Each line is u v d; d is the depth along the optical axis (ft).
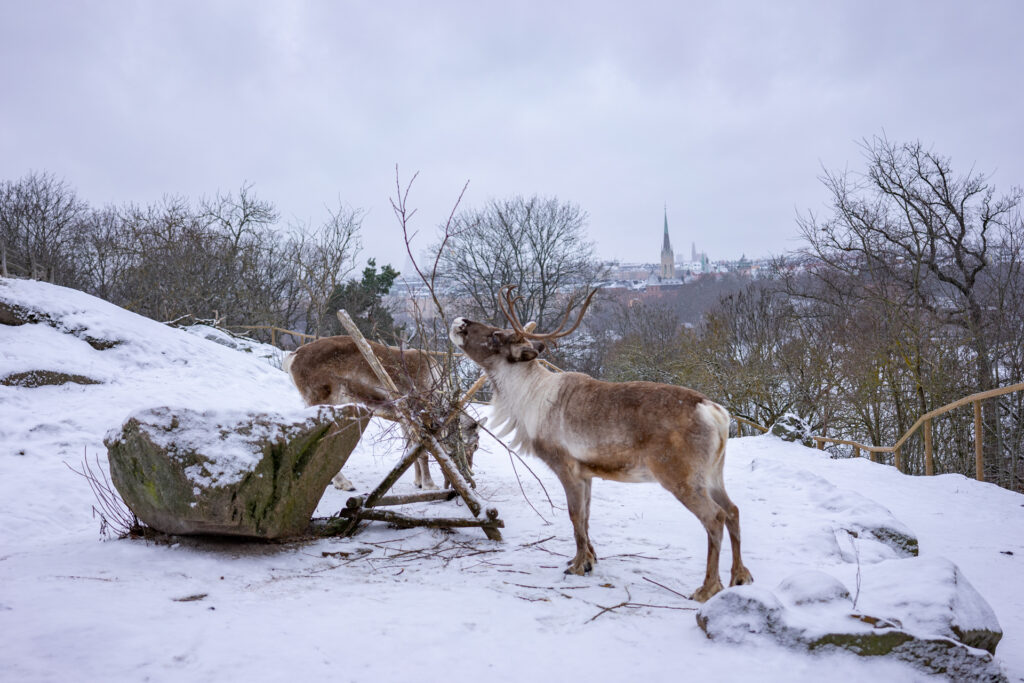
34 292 44.01
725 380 79.00
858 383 68.33
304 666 10.64
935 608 12.67
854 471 34.94
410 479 28.07
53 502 23.59
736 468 32.76
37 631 10.98
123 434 16.75
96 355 42.09
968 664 11.68
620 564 17.93
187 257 94.22
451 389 21.77
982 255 68.64
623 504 24.76
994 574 20.02
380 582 15.38
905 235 71.92
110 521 21.67
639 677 11.13
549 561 17.87
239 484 16.15
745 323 95.66
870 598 13.56
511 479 29.12
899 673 11.56
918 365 62.95
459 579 15.97
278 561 16.39
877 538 21.43
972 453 58.44
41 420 31.37
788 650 12.10
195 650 10.82
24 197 108.37
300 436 17.21
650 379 90.33
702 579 17.06
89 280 107.86
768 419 77.10
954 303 69.31
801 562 18.56
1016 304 63.21
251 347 68.74
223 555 16.49
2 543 19.75
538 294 105.09
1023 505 28.30
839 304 77.30
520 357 18.26
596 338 110.73
